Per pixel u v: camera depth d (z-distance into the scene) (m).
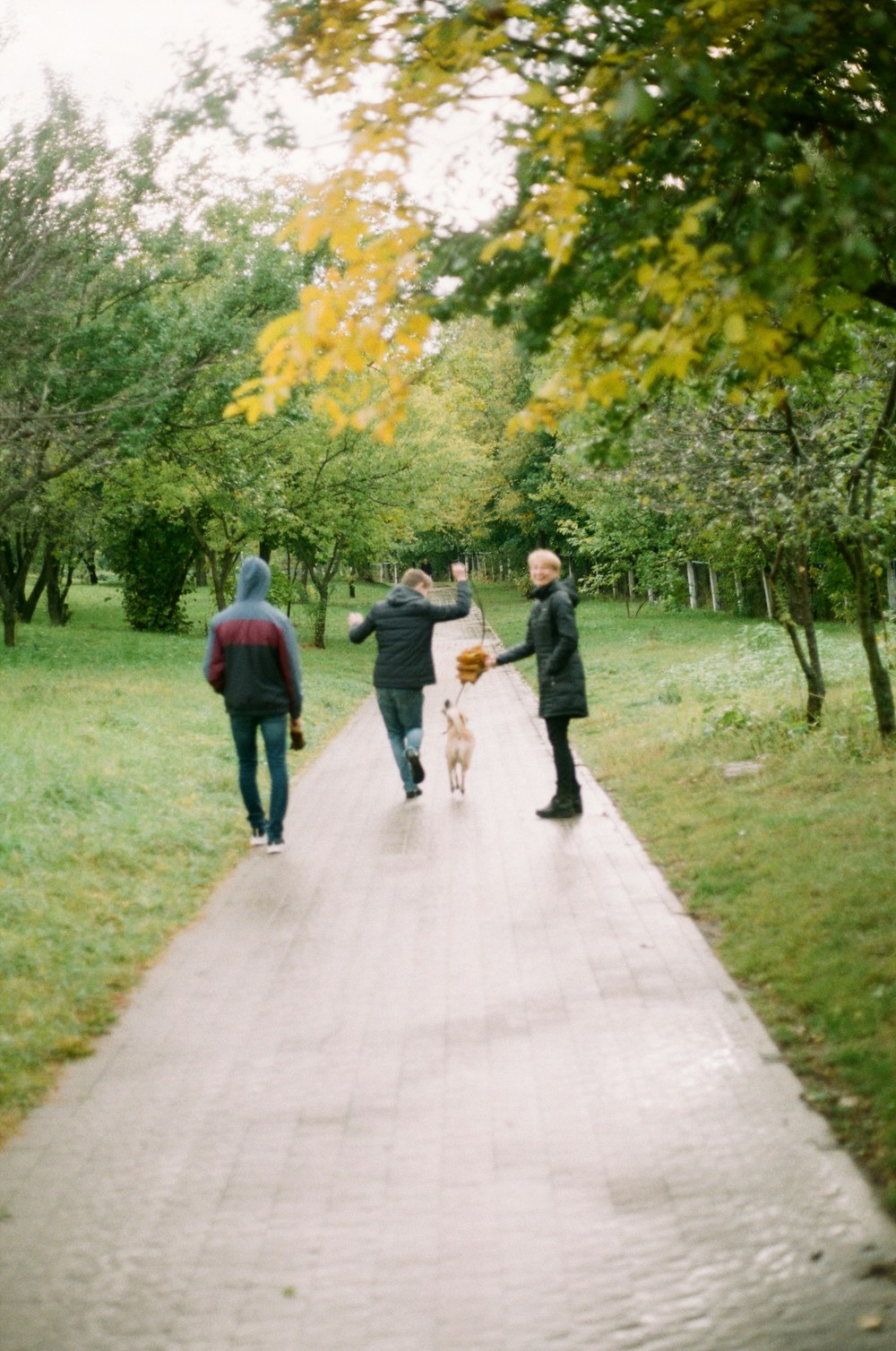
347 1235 3.66
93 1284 3.47
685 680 16.95
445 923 6.71
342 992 5.74
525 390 46.41
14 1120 4.54
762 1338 3.08
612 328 4.45
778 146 4.30
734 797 9.03
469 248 4.73
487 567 76.31
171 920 6.98
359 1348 3.14
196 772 11.29
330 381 5.48
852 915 5.94
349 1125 4.37
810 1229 3.52
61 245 16.14
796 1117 4.18
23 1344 3.21
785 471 9.67
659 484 10.40
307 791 10.92
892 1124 3.92
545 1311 3.25
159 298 20.58
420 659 10.10
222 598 30.47
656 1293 3.29
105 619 42.97
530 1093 4.54
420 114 4.56
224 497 26.25
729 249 4.14
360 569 36.94
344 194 4.65
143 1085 4.81
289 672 8.53
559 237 4.34
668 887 7.13
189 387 20.31
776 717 11.77
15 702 16.19
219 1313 3.31
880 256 5.04
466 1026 5.23
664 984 5.54
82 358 18.22
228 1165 4.13
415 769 10.14
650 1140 4.12
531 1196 3.81
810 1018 4.93
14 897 6.95
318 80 4.98
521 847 8.36
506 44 4.71
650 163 4.90
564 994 5.51
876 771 9.01
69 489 26.73
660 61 4.26
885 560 10.62
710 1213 3.64
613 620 34.03
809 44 4.39
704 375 6.16
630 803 9.54
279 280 19.53
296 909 7.16
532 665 24.06
